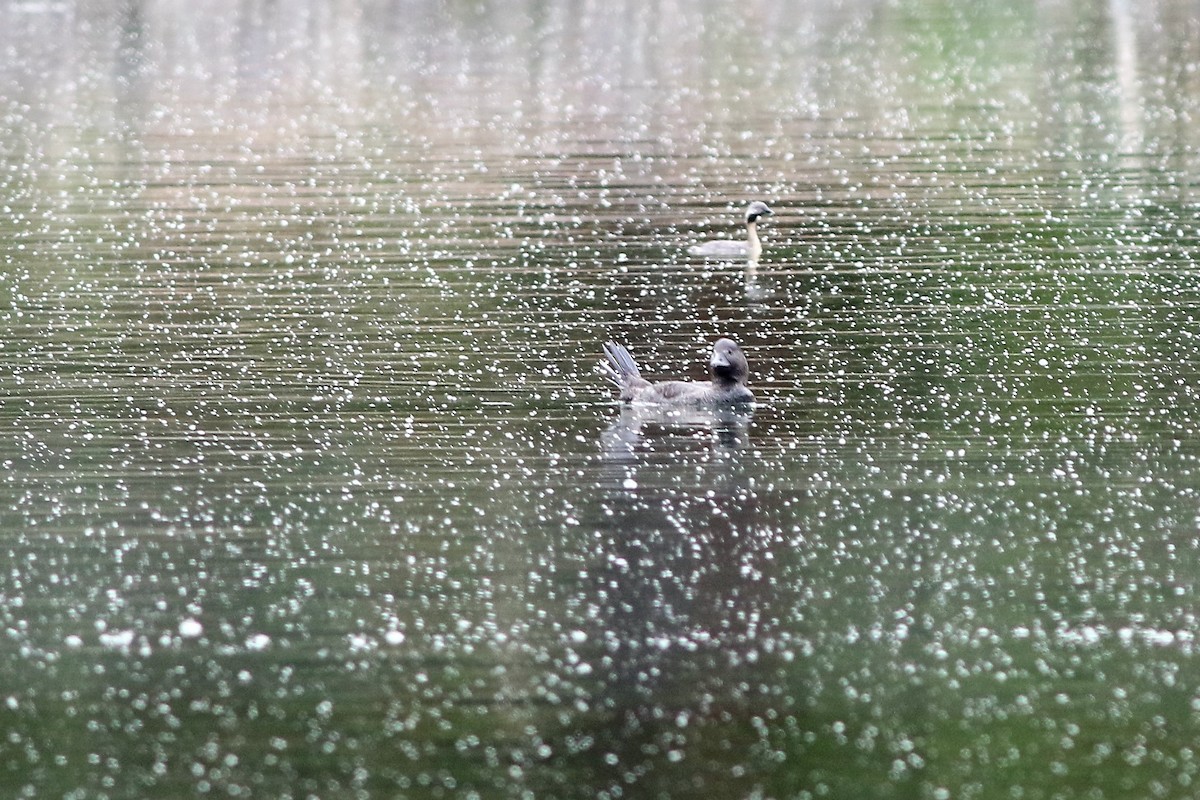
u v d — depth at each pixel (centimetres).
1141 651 2747
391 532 3312
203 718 2567
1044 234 6178
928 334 4819
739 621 2877
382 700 2617
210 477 3656
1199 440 3809
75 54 12325
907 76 10919
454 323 5025
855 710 2570
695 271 5700
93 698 2638
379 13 14512
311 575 3095
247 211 6881
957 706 2580
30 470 3709
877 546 3206
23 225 6612
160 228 6544
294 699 2622
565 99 10156
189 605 2969
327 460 3766
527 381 4400
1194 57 11381
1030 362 4500
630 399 4219
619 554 3188
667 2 15050
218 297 5384
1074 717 2541
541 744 2480
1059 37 12588
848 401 4178
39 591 3031
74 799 2345
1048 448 3778
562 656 2756
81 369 4547
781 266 5747
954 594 2977
